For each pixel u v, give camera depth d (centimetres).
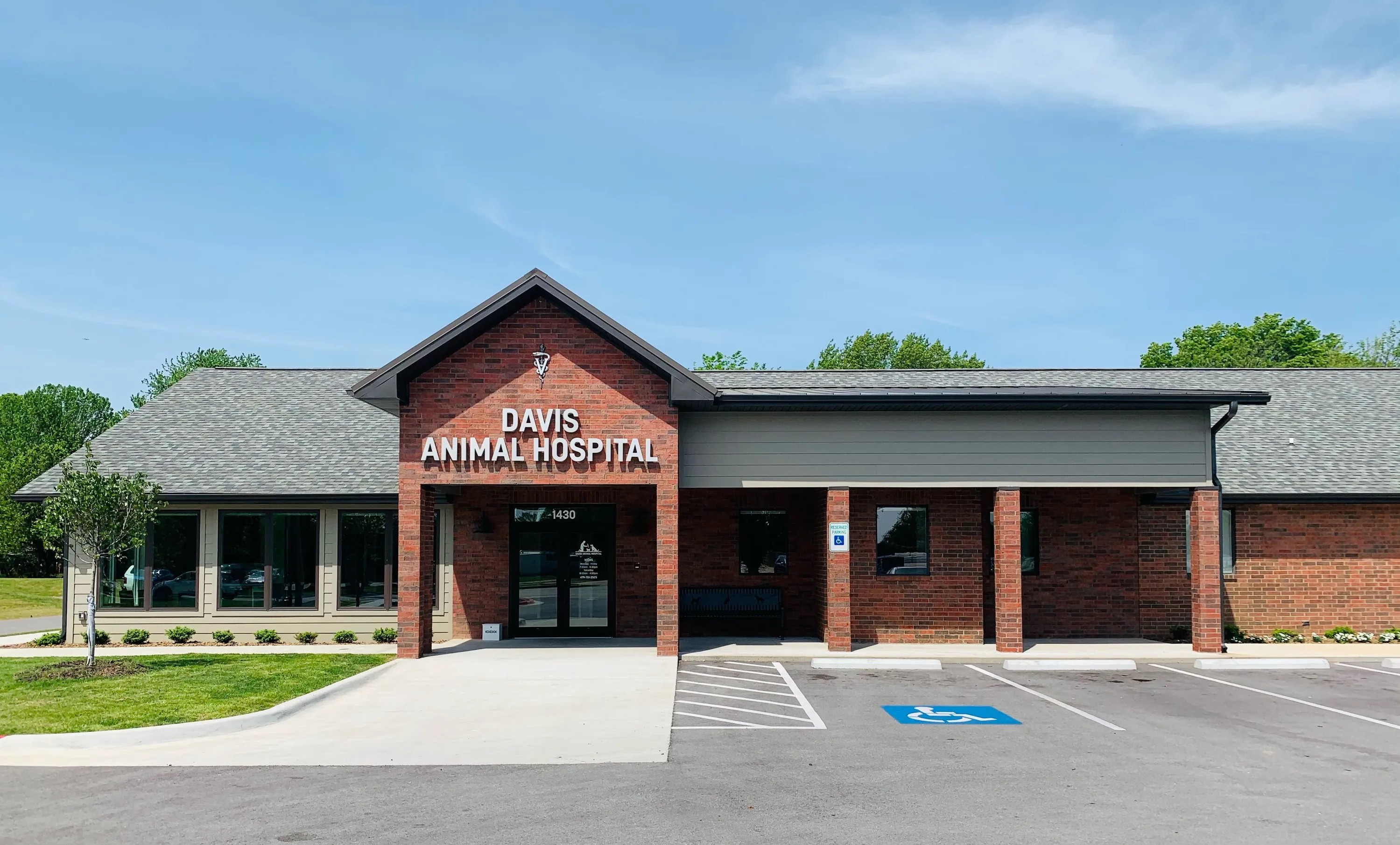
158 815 923
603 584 2225
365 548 2228
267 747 1206
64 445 6788
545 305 1895
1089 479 1952
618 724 1328
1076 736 1255
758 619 2206
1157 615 2209
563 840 844
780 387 2505
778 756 1142
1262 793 992
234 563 2223
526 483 1872
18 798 983
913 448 1952
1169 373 2767
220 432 2466
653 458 1880
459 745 1210
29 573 6006
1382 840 846
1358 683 1689
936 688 1619
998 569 1958
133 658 1898
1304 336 6681
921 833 860
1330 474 2252
